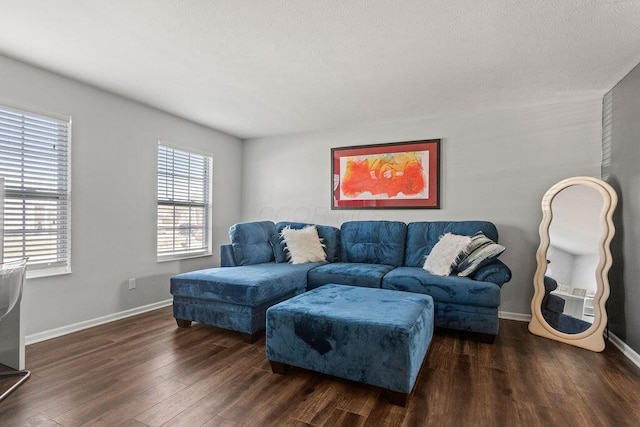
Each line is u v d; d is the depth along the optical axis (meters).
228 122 4.01
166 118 3.65
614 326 2.69
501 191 3.42
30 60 2.45
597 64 2.43
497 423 1.57
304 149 4.45
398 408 1.70
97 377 2.00
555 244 2.89
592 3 1.75
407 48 2.25
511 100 3.20
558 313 2.76
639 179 2.36
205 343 2.58
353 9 1.83
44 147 2.62
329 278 3.25
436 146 3.70
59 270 2.71
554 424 1.57
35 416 1.60
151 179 3.48
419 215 3.79
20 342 2.05
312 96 3.15
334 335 1.88
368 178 4.04
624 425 1.56
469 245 2.94
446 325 2.75
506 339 2.73
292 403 1.74
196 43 2.21
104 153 3.02
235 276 2.81
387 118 3.80
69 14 1.88
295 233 3.83
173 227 3.80
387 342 1.75
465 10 1.83
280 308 2.08
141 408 1.68
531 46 2.20
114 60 2.45
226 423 1.57
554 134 3.22
